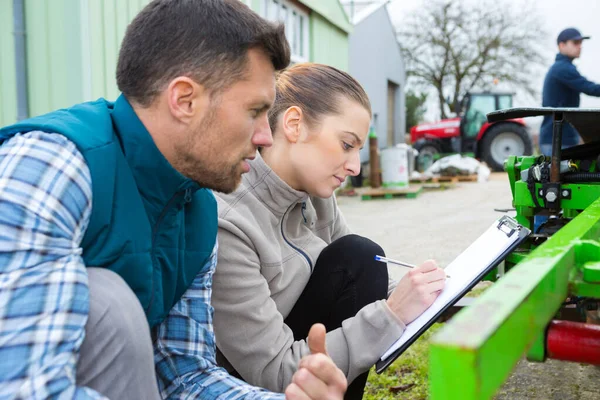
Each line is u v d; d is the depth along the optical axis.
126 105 1.03
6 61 3.97
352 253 1.58
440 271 1.30
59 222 0.84
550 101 5.64
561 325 0.85
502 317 0.52
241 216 1.40
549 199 1.75
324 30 9.48
